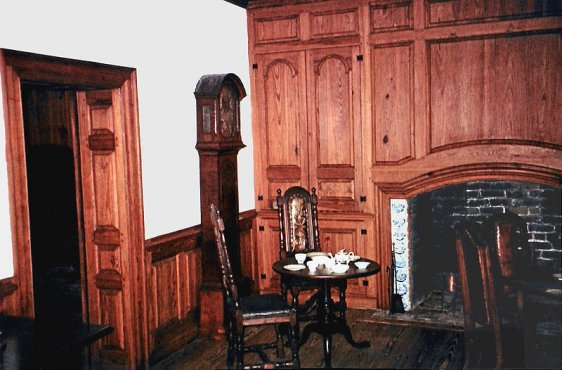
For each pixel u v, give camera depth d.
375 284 5.96
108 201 4.40
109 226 4.42
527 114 5.21
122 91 4.29
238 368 4.14
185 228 5.15
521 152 5.25
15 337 2.89
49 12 3.67
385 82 5.72
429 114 5.57
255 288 6.36
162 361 4.72
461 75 5.42
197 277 5.29
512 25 5.18
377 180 5.83
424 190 5.66
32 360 2.62
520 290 4.46
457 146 5.49
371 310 5.94
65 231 5.83
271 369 4.17
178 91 5.05
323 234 6.12
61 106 5.69
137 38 4.52
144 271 4.52
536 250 5.91
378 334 5.20
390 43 5.66
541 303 4.45
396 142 5.73
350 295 6.07
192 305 5.21
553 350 4.63
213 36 5.60
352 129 5.91
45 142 5.79
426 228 6.38
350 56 5.83
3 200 3.30
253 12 6.21
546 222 5.85
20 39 3.44
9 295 3.32
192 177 5.28
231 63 5.95
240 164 6.04
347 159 5.95
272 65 6.18
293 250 5.40
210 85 5.11
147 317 4.56
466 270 3.35
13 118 3.33
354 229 5.98
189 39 5.20
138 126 4.41
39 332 3.06
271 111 6.23
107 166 4.38
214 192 5.18
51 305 5.59
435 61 5.51
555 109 5.11
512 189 6.00
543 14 5.07
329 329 4.55
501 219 5.11
